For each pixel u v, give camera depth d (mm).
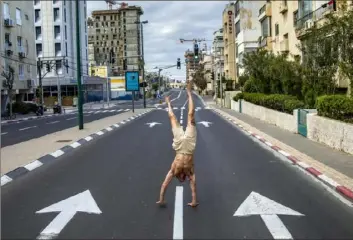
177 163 7805
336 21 17250
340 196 8812
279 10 44594
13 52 54844
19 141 20672
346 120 15133
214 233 6461
